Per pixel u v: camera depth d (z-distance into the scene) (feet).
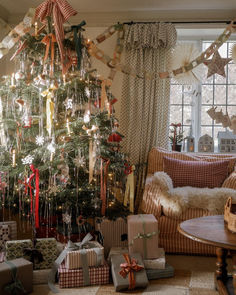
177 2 13.00
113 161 10.74
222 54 14.98
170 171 12.21
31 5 13.33
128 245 9.19
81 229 10.28
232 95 15.01
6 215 13.15
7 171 9.93
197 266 9.48
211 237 6.88
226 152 14.39
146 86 13.82
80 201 10.12
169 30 13.53
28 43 9.52
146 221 8.97
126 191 11.16
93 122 9.98
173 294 7.79
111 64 10.45
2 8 13.57
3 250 9.53
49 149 9.11
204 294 7.78
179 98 15.17
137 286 8.00
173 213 10.24
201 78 13.10
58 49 9.49
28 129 10.26
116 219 9.96
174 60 13.24
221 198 10.22
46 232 10.65
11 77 9.92
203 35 14.90
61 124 10.39
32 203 9.77
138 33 13.61
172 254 10.43
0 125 9.93
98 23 14.16
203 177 11.94
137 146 13.83
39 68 9.87
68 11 8.71
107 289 8.09
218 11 13.66
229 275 8.26
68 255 8.21
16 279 7.55
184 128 15.20
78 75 10.09
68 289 8.05
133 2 13.02
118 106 14.24
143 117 13.92
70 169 10.24
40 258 8.49
